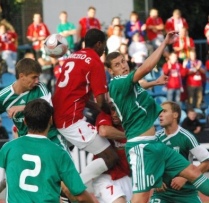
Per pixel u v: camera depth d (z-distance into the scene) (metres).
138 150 23.91
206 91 56.09
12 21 59.97
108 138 25.86
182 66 53.19
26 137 19.84
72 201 25.47
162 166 24.00
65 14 53.44
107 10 59.66
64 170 19.55
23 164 19.58
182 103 53.56
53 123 25.78
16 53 54.25
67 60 25.98
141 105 23.94
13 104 24.92
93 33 25.97
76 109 25.62
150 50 54.09
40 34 53.66
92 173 26.08
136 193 23.95
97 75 25.53
